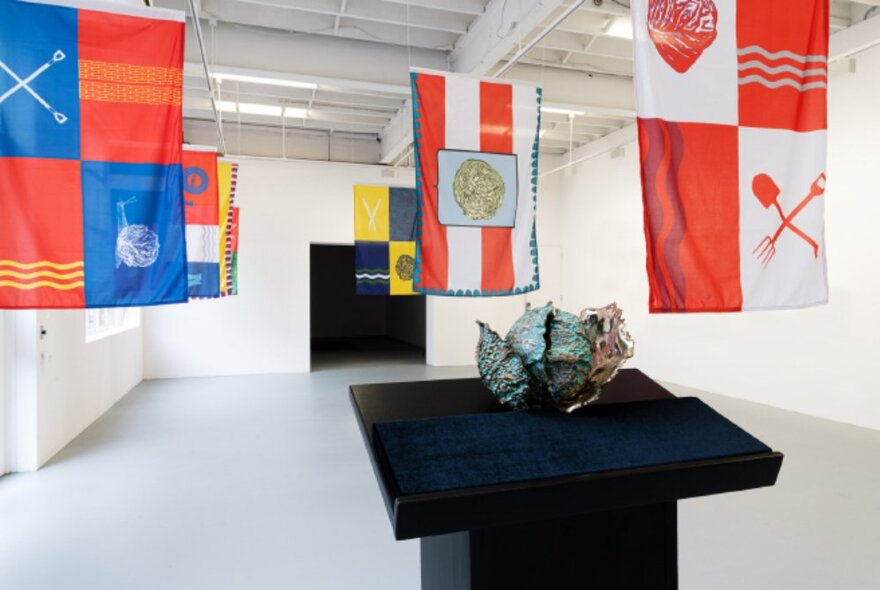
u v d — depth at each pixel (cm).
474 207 326
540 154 959
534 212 337
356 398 132
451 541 124
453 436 107
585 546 120
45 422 397
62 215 204
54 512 307
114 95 209
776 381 568
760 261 199
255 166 831
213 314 809
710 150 193
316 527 288
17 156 201
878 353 474
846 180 502
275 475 369
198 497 330
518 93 334
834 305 511
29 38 202
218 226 489
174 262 216
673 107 189
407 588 229
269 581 234
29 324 380
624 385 145
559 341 117
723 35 195
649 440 112
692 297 192
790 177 202
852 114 498
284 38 565
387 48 597
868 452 410
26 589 227
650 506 125
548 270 962
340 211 867
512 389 119
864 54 488
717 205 194
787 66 201
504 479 96
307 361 849
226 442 448
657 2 188
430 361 926
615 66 629
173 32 214
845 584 229
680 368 700
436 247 319
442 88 320
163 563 249
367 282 709
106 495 333
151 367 781
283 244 841
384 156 872
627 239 795
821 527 283
